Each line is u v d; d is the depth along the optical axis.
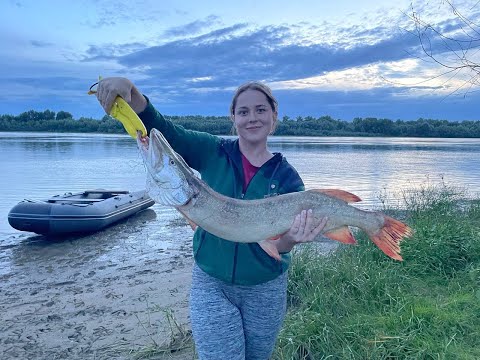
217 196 1.48
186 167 1.46
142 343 2.55
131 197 6.55
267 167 1.57
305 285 2.87
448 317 2.35
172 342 2.47
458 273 3.14
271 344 1.59
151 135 1.43
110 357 2.41
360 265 3.05
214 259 1.49
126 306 3.16
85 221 5.32
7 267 4.25
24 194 8.42
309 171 12.80
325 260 3.16
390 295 2.66
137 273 3.98
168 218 6.48
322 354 2.13
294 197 1.53
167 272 3.98
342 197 1.59
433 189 8.23
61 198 6.09
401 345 2.11
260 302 1.52
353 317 2.42
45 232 5.30
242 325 1.54
